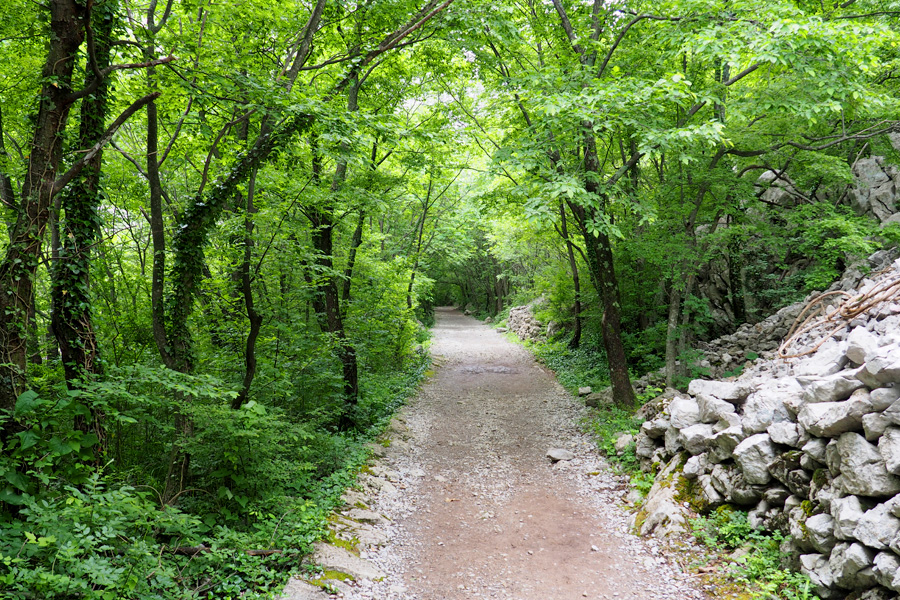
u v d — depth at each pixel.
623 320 15.42
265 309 8.12
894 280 7.43
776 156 11.08
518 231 19.20
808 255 12.81
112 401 6.01
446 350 22.12
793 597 4.51
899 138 13.23
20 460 4.82
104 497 4.61
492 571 5.64
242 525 6.12
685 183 11.77
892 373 4.43
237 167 6.84
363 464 8.34
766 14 7.72
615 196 10.25
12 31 6.50
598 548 6.08
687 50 8.47
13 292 5.09
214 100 7.00
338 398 9.67
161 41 6.48
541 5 11.55
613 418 10.34
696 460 6.54
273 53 9.14
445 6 7.79
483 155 15.27
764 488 5.62
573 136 9.89
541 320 21.95
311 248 8.38
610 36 10.85
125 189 10.10
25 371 5.24
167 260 7.66
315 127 7.29
